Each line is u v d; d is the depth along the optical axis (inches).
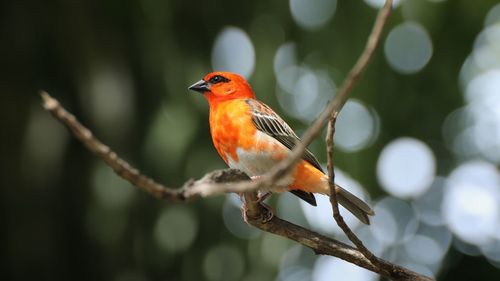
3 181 498.0
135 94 498.0
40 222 509.0
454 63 549.0
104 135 487.2
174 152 478.0
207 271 494.9
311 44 520.1
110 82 490.9
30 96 500.4
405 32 539.5
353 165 551.5
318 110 539.5
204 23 509.0
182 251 496.1
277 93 515.8
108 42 501.4
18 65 499.8
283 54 527.8
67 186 506.6
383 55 529.3
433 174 616.4
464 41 542.9
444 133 589.9
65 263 514.9
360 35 514.0
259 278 490.0
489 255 617.0
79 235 512.4
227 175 217.9
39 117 498.3
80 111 498.9
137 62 502.3
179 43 505.7
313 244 273.1
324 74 539.5
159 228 491.5
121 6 497.0
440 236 623.8
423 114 570.3
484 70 569.6
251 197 261.7
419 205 621.9
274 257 493.7
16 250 511.5
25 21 502.6
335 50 517.7
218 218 498.9
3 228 510.9
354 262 267.7
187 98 492.4
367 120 567.8
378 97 542.9
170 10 500.7
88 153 502.3
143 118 496.1
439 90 560.7
